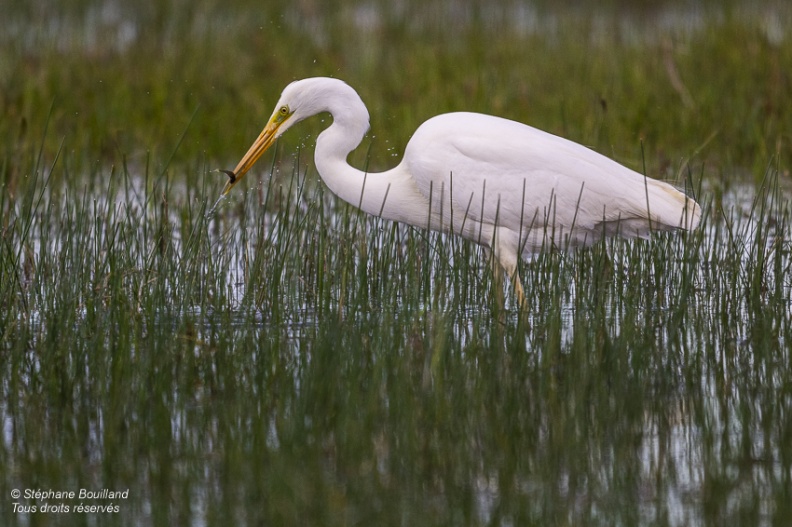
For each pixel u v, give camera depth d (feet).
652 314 36.04
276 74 70.54
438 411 27.48
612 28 85.51
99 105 63.72
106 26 87.40
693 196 40.47
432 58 72.38
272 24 85.15
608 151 56.44
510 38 80.18
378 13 94.27
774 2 90.33
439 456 25.64
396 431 26.58
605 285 37.60
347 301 36.70
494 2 101.24
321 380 28.76
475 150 35.94
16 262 39.24
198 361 32.01
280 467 24.44
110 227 44.55
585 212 35.88
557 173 35.73
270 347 32.12
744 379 30.42
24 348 32.32
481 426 27.25
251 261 43.27
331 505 23.26
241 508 23.48
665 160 51.62
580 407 27.66
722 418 28.07
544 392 28.89
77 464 25.38
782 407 28.04
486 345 32.99
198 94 66.33
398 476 24.70
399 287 38.37
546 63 71.46
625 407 28.09
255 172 56.34
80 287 36.86
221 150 59.57
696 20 89.45
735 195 49.42
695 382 30.55
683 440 26.84
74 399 29.40
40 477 24.99
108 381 30.09
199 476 25.02
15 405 29.01
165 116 62.34
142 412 27.76
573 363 30.45
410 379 29.76
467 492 24.03
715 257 39.52
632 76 65.92
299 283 38.96
